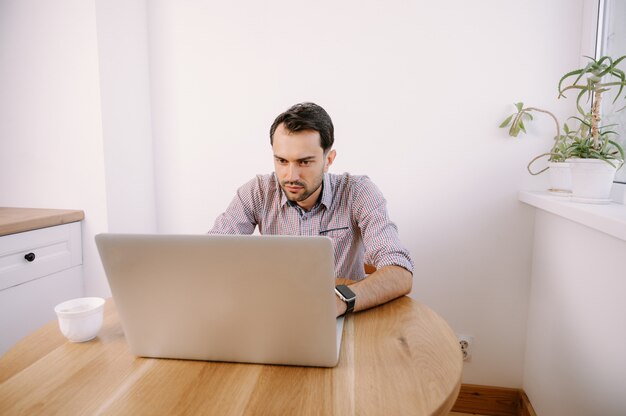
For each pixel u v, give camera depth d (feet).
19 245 4.83
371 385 2.09
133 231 6.23
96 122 5.55
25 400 1.98
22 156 5.84
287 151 3.86
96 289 5.86
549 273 5.04
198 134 6.46
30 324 5.02
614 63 3.88
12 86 5.76
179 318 2.22
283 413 1.88
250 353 2.27
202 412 1.89
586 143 4.11
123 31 5.90
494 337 5.94
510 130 5.45
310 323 2.15
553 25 5.35
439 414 1.92
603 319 3.66
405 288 3.34
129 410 1.91
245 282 2.08
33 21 5.57
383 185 5.97
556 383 4.72
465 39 5.58
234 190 6.45
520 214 5.67
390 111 5.86
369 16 5.80
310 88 6.06
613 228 3.11
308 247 1.97
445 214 5.86
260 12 6.09
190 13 6.28
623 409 3.28
